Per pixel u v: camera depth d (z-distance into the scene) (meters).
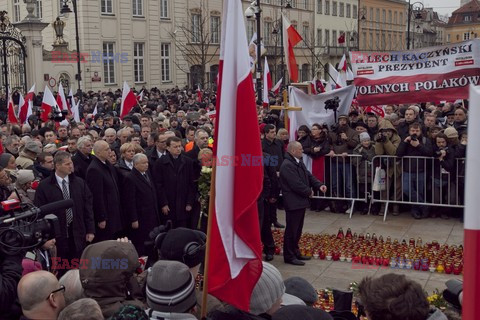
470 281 2.09
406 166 10.18
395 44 81.25
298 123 11.66
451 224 9.94
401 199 10.34
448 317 3.16
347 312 3.60
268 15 49.34
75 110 17.25
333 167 10.75
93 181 7.56
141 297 3.78
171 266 3.17
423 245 8.66
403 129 10.88
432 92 10.65
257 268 3.56
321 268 8.05
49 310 3.20
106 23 34.88
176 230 3.91
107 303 3.40
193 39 40.78
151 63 37.94
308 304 3.92
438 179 10.00
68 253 6.98
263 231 8.46
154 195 8.13
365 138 10.42
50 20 36.47
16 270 3.56
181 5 39.97
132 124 13.25
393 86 10.91
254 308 3.46
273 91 26.11
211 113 15.96
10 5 40.31
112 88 35.19
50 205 4.04
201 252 3.87
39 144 9.22
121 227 7.92
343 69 19.25
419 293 2.56
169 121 14.43
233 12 3.73
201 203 7.64
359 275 7.71
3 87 29.05
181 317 3.09
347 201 10.98
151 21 37.69
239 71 3.72
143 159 8.00
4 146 10.12
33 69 28.48
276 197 9.29
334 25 63.72
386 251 8.18
